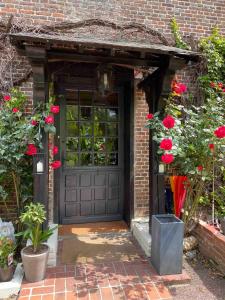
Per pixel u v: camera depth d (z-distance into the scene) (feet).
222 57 15.30
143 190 14.46
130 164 14.30
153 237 10.29
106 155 15.14
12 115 11.19
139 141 14.40
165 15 14.88
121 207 15.38
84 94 14.55
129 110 14.30
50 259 10.19
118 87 14.83
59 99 14.08
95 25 13.83
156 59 10.73
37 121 10.34
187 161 11.00
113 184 15.24
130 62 10.86
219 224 11.75
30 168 11.80
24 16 13.15
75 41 8.97
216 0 15.75
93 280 9.28
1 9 12.93
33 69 9.70
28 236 9.36
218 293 8.93
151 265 10.36
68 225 14.53
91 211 15.02
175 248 9.66
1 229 10.16
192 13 15.31
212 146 10.22
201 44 15.03
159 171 11.28
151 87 11.62
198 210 12.82
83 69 13.73
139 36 14.39
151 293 8.63
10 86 12.96
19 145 10.70
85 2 13.93
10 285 8.71
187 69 15.17
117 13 14.28
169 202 13.89
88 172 14.88
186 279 9.43
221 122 10.88
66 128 14.44
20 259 10.52
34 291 8.61
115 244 12.30
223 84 15.23
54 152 11.68
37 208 9.46
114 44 9.26
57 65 13.02
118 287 8.89
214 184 13.29
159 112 10.79
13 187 12.57
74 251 11.54
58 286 8.90
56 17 13.55
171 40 14.85
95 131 14.90
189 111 11.54
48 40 8.86
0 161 11.07
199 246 11.64
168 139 9.52
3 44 12.91
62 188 14.53
